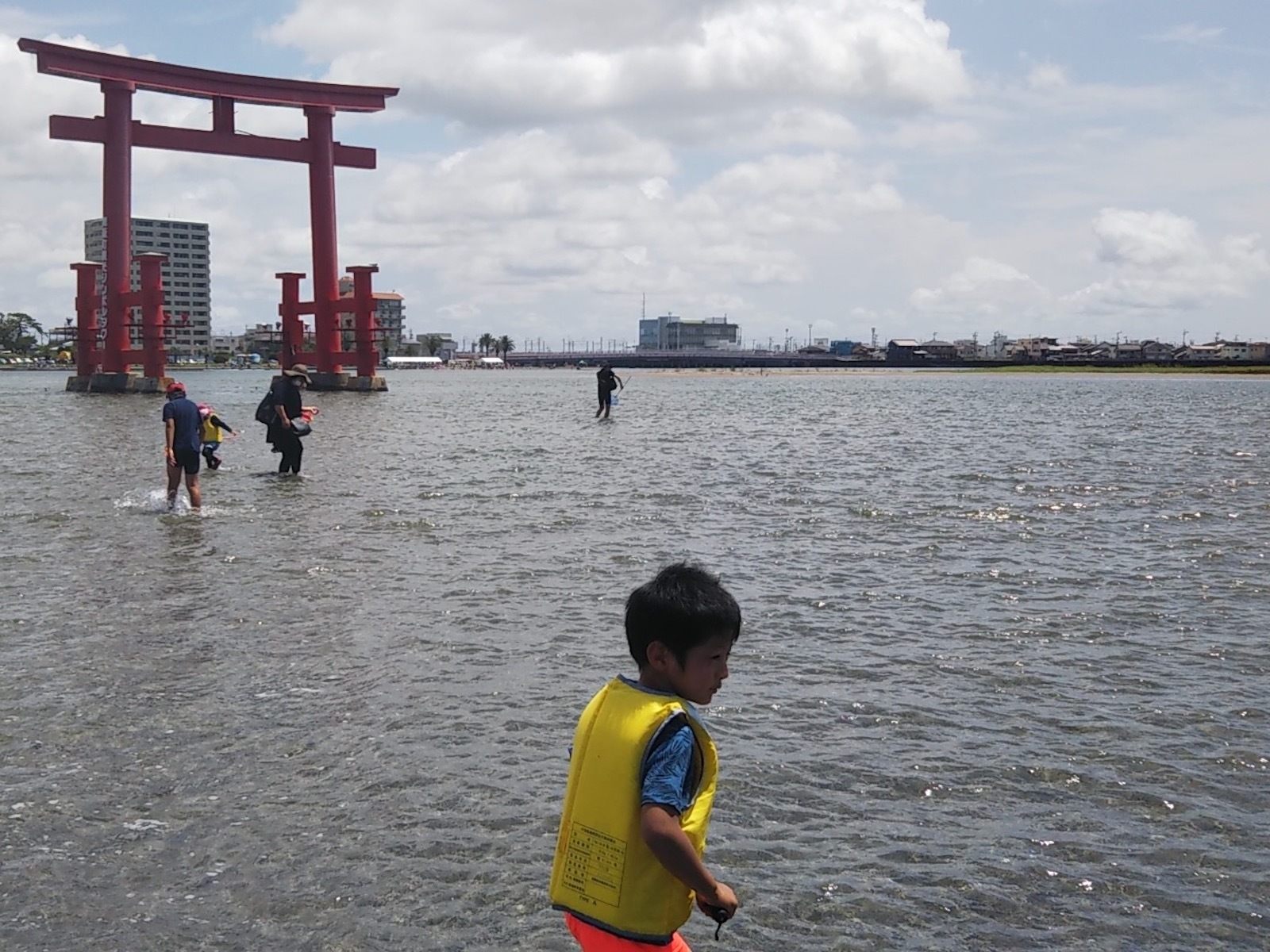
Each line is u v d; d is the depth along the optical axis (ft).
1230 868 19.35
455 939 17.04
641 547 49.16
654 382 438.40
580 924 11.87
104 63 254.68
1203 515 57.98
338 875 19.02
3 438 115.14
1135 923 17.56
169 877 18.99
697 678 12.01
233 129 276.00
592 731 11.98
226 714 26.99
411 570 44.21
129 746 24.91
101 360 280.72
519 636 34.06
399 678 29.78
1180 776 23.29
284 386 75.92
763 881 18.78
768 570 44.24
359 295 287.69
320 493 68.23
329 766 23.71
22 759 24.13
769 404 208.23
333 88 285.43
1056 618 36.37
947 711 27.30
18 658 31.76
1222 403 205.67
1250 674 30.32
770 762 23.88
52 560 46.16
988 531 53.36
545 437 117.80
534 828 20.68
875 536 51.98
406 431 130.11
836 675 30.19
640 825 11.46
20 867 19.34
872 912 17.85
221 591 40.40
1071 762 24.03
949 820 21.17
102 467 83.56
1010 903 18.15
